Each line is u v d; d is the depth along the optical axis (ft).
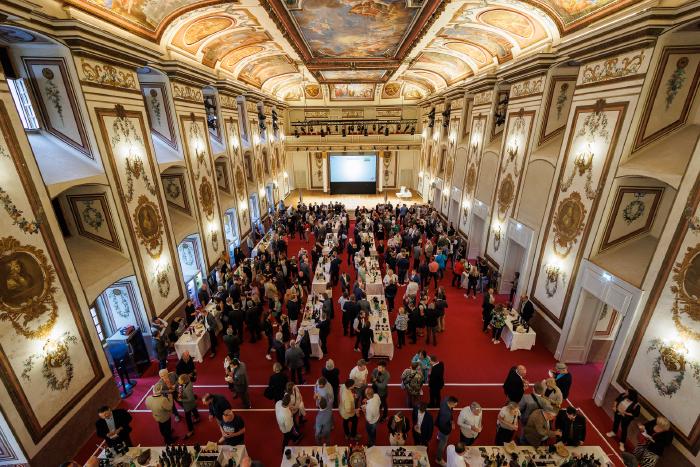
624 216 22.72
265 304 35.78
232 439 17.67
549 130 30.50
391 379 25.52
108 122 23.76
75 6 20.48
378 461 16.47
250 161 58.44
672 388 17.44
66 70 20.92
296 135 87.56
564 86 29.04
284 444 19.54
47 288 18.61
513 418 17.76
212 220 40.57
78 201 24.25
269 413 22.74
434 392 21.75
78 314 20.63
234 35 36.37
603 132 22.68
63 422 19.35
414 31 34.35
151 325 27.71
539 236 30.14
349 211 76.54
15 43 19.86
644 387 19.22
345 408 18.79
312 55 45.83
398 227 49.29
